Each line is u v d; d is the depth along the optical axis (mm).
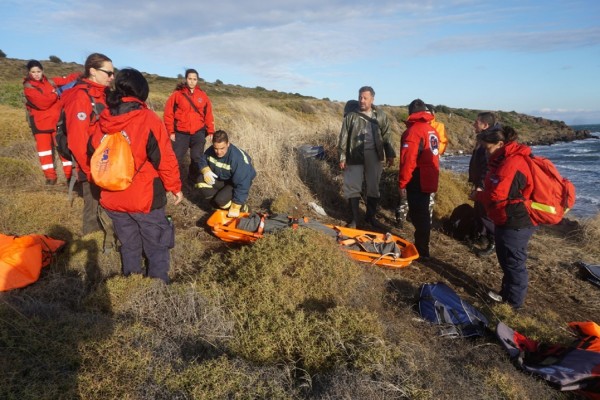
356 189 5859
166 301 3082
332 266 3762
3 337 2391
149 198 3105
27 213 4539
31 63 5645
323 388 2389
